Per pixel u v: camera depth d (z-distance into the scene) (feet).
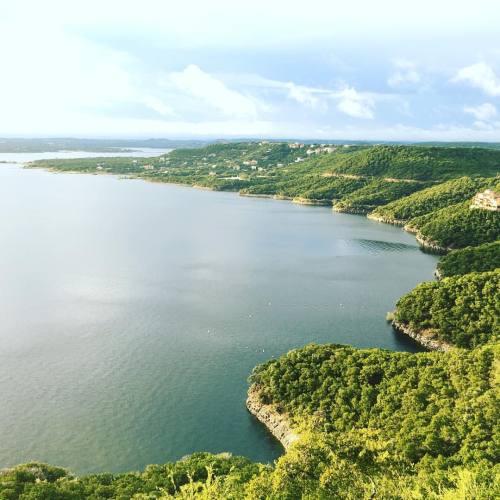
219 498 199.82
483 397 294.25
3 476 259.60
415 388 327.06
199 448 324.19
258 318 539.70
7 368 416.26
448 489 188.65
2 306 568.00
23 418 347.56
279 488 191.93
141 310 561.02
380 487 180.55
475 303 476.13
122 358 437.99
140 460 310.86
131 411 359.05
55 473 273.33
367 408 326.65
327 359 378.32
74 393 379.55
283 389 362.94
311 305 584.81
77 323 518.78
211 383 398.83
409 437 277.44
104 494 249.14
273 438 336.49
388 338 492.54
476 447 258.98
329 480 184.75
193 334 493.36
